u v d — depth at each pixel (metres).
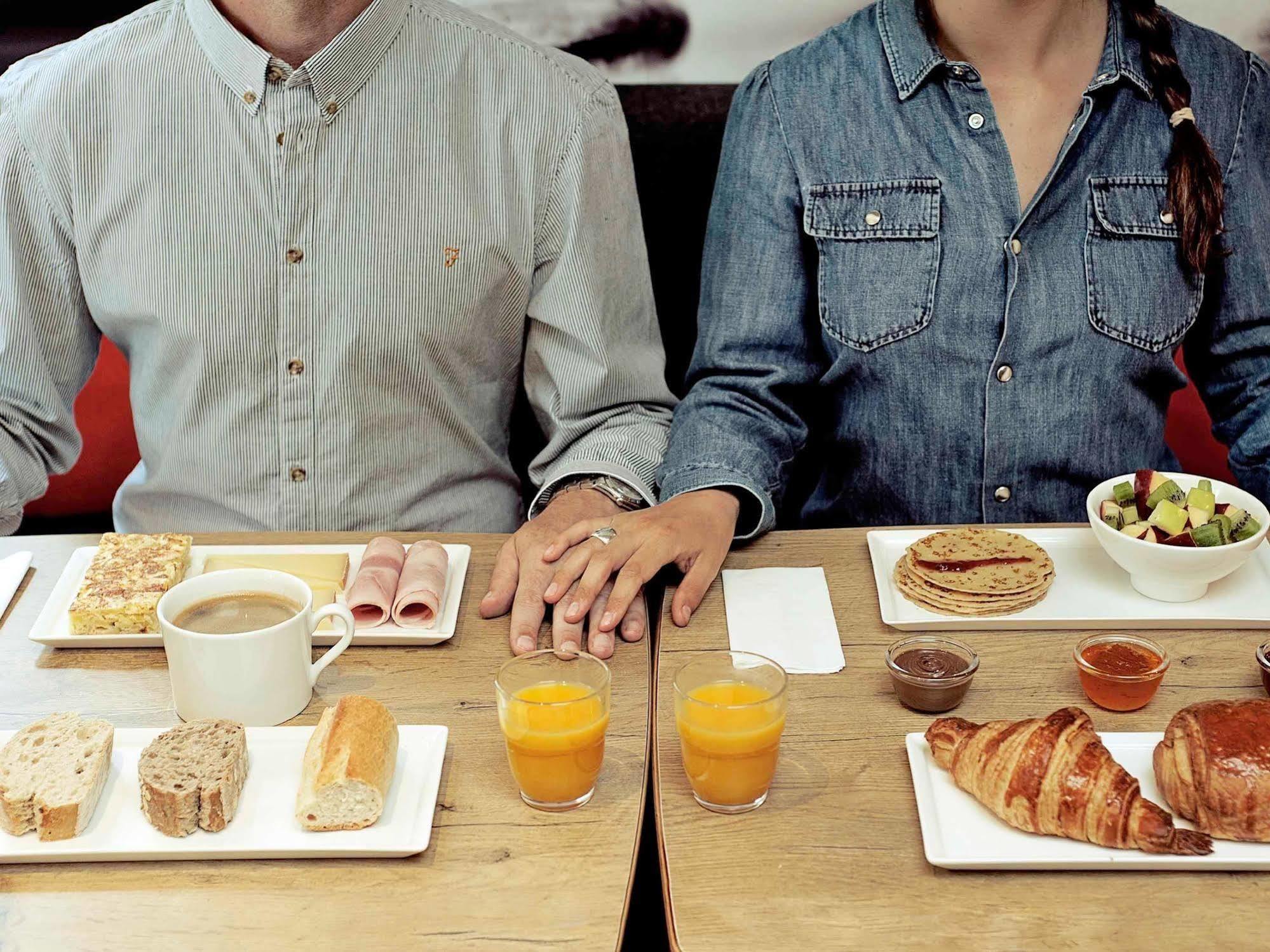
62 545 1.56
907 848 1.02
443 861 1.01
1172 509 1.35
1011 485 1.83
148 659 1.31
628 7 2.34
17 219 1.76
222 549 1.53
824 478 2.01
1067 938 0.92
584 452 1.78
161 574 1.39
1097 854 0.99
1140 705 1.18
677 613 1.38
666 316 2.50
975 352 1.78
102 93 1.74
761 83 1.90
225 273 1.76
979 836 1.02
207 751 1.07
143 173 1.74
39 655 1.32
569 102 1.84
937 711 1.19
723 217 1.91
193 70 1.72
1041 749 1.02
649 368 1.95
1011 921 0.94
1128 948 0.91
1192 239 1.73
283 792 1.07
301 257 1.76
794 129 1.85
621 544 1.43
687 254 2.46
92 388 2.40
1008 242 1.75
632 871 1.00
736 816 1.06
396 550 1.48
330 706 1.22
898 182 1.79
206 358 1.78
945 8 1.75
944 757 1.09
